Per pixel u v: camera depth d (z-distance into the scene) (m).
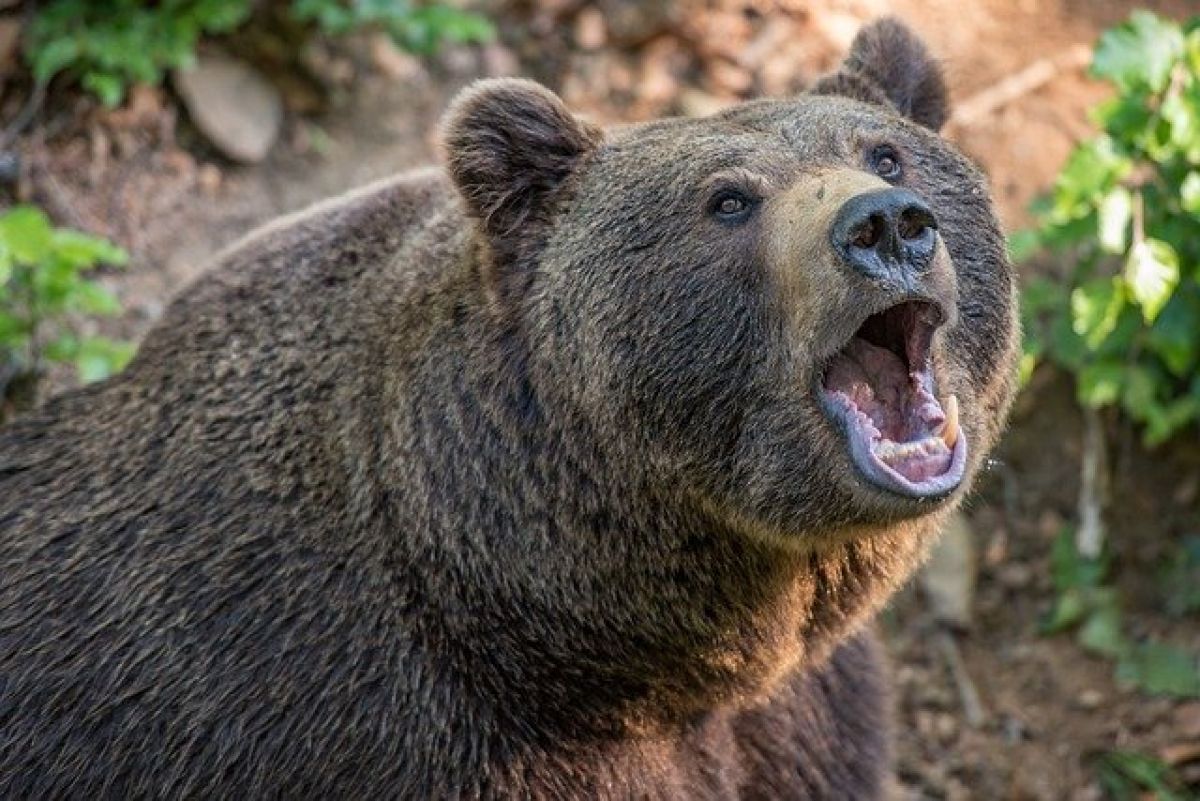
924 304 8.41
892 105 9.74
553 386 8.86
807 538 8.70
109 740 9.27
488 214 9.02
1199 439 14.17
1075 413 14.38
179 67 14.95
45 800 9.38
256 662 9.06
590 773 9.22
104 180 14.70
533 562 8.95
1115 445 14.26
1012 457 14.45
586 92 15.75
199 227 14.77
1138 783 13.37
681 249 8.69
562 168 9.16
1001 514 14.38
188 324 10.17
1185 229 13.13
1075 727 13.67
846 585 9.29
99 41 14.73
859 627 9.82
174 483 9.62
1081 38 15.92
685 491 8.84
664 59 15.92
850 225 7.86
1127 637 13.94
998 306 9.04
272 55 15.42
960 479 8.23
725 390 8.66
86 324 13.92
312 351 9.63
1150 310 12.92
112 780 9.27
